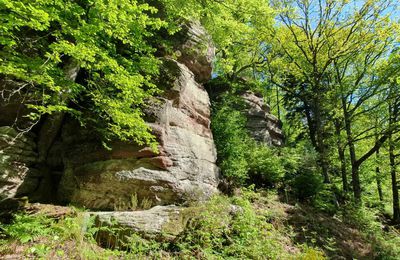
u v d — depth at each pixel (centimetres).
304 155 1494
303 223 986
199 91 1184
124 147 864
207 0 1007
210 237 707
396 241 1091
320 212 1202
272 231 840
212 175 1077
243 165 1222
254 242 702
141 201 831
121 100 794
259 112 1939
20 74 599
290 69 1847
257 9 1162
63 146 927
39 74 629
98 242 621
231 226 769
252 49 1933
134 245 589
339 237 994
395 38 1481
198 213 754
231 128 1309
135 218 667
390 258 946
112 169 837
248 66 1967
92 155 876
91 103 941
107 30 655
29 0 524
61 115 914
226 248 675
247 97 2003
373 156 2045
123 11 630
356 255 891
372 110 1680
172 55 1109
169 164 895
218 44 1538
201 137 1107
